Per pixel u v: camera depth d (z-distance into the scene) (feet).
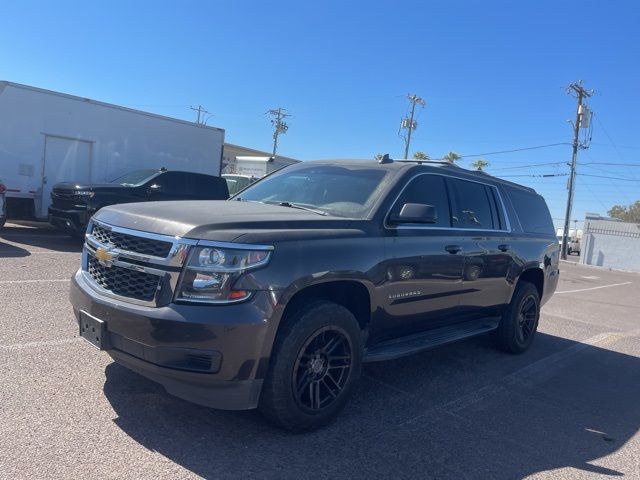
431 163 17.85
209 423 12.64
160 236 11.69
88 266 13.62
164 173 42.70
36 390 13.37
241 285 11.24
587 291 57.93
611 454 13.52
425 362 19.75
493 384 18.02
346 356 13.25
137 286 11.85
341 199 15.55
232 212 13.07
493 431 14.11
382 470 11.45
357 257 13.43
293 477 10.77
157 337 11.09
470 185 19.24
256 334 11.25
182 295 11.20
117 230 12.56
